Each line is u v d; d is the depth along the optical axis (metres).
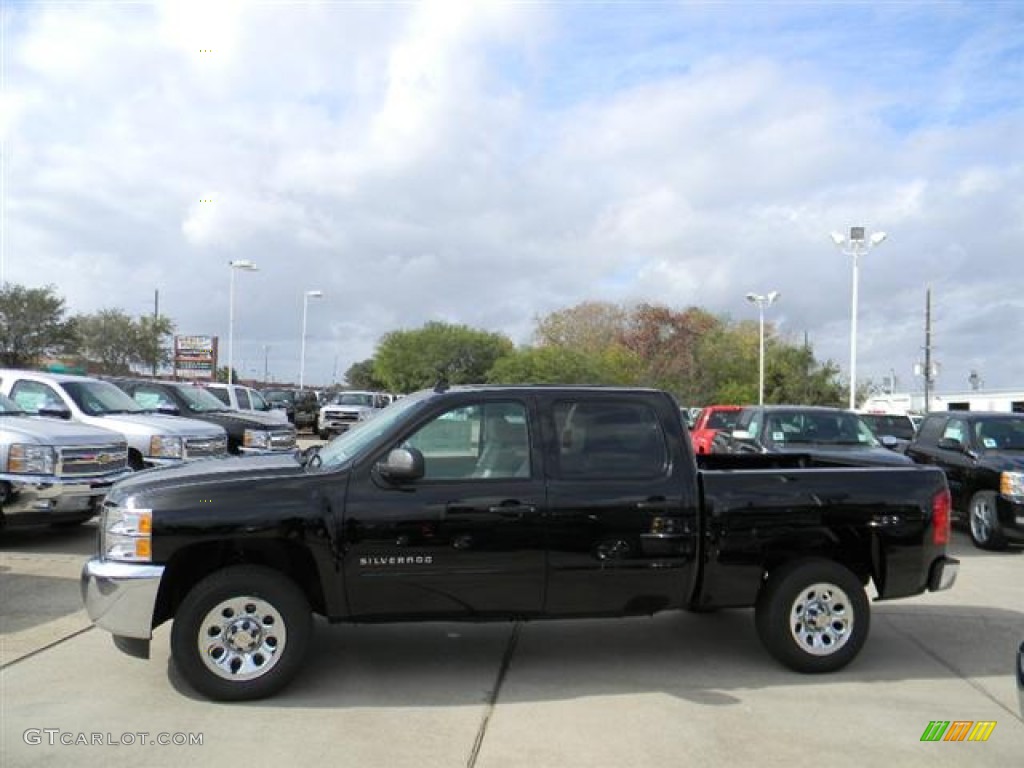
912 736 4.90
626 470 5.78
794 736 4.87
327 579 5.37
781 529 5.90
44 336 47.22
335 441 6.44
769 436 12.05
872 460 10.62
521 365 53.75
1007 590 8.81
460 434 5.68
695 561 5.80
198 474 5.51
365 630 6.84
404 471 5.32
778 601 5.89
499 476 5.62
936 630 7.18
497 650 6.39
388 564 5.41
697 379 62.00
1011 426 12.27
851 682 5.83
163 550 5.18
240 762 4.40
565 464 5.71
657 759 4.53
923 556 6.14
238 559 5.52
